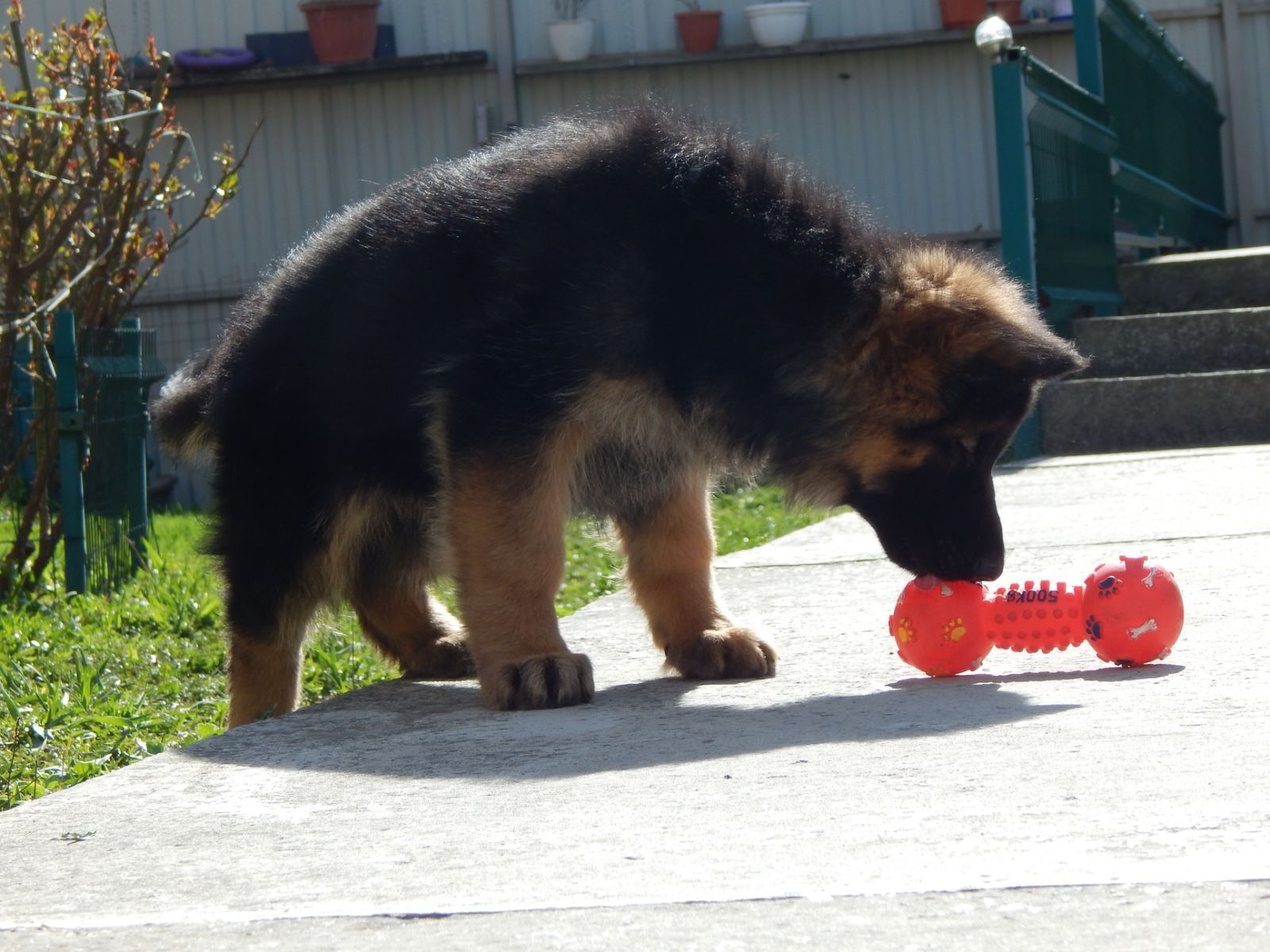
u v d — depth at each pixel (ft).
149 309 47.96
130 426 27.17
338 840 8.25
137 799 9.47
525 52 47.37
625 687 13.25
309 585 15.97
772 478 13.71
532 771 9.73
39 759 14.60
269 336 15.75
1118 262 40.63
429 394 13.62
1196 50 50.03
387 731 11.50
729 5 47.19
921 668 12.37
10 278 24.40
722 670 13.38
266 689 16.22
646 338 12.81
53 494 26.86
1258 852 6.84
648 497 13.85
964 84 46.50
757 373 12.91
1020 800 8.04
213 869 7.81
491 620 12.78
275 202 47.73
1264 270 37.68
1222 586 15.47
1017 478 28.58
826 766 9.20
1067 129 35.12
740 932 6.24
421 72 46.26
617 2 47.11
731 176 13.10
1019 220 31.94
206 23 47.21
